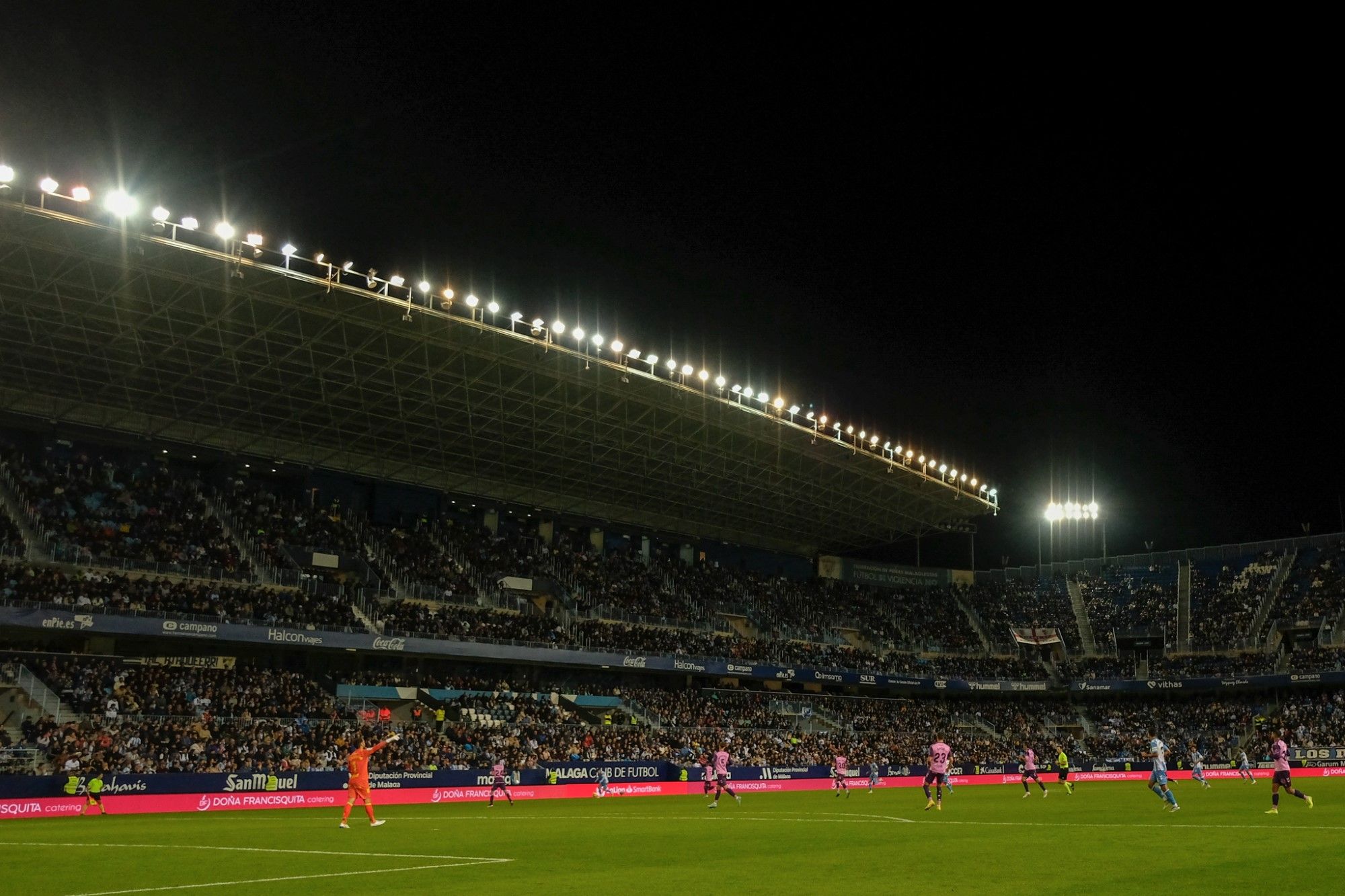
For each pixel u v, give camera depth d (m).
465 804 46.44
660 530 84.06
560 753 57.69
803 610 86.50
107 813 38.94
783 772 62.34
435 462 68.94
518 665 67.62
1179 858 18.56
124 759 43.47
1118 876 16.17
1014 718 85.62
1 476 53.59
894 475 77.38
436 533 70.00
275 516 62.06
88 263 43.28
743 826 29.11
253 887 15.42
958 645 91.75
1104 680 84.75
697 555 87.44
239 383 54.88
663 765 58.75
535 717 61.59
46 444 57.03
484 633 62.47
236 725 49.78
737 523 86.00
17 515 52.16
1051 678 86.31
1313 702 79.44
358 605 60.09
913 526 87.50
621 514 80.94
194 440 61.03
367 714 56.00
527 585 70.12
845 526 87.56
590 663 65.38
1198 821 28.08
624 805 44.28
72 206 40.44
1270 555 92.44
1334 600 84.12
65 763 41.34
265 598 55.59
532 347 55.09
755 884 15.74
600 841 24.09
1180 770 73.25
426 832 27.44
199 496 60.22
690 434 67.44
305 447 65.06
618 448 68.06
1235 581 91.81
